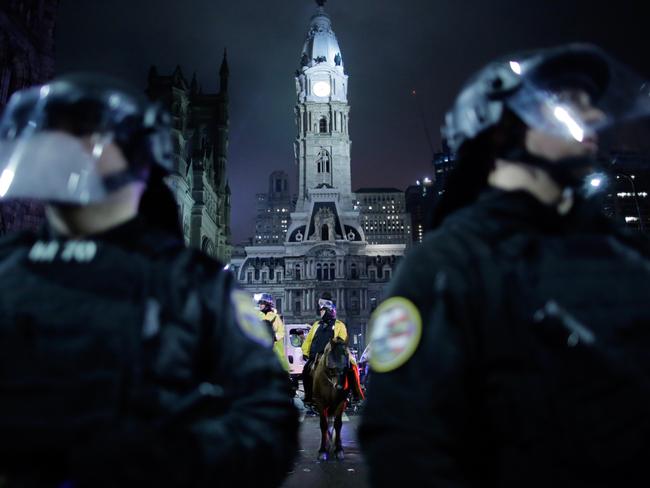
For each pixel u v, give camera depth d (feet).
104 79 6.42
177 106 153.89
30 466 4.76
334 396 33.58
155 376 5.30
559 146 6.47
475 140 7.28
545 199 6.64
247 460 5.41
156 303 5.64
